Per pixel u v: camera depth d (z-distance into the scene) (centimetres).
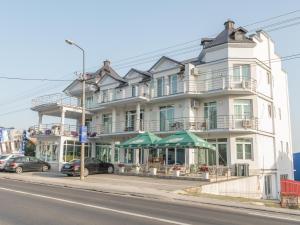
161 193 1820
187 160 3219
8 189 1783
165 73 3553
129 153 3859
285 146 3750
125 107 3969
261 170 3069
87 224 927
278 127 3581
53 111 4269
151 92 3644
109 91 4141
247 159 3059
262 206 1576
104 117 4256
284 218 1224
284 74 3953
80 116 4525
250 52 3175
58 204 1283
